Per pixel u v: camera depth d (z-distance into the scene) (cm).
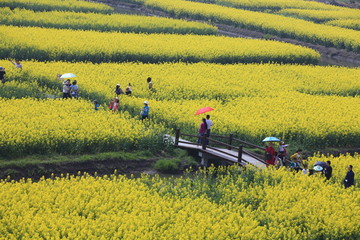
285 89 7669
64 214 3356
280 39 12562
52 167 4297
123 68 7688
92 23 10762
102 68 7544
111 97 6006
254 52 9706
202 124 5003
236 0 17275
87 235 3106
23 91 5872
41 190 3628
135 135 4931
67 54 8175
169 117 5553
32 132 4494
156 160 4806
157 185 4022
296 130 5722
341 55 11612
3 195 3450
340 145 5888
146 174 4459
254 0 17612
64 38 9012
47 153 4500
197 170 4806
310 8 17562
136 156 4775
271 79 8156
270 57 9862
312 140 5641
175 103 6162
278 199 3878
